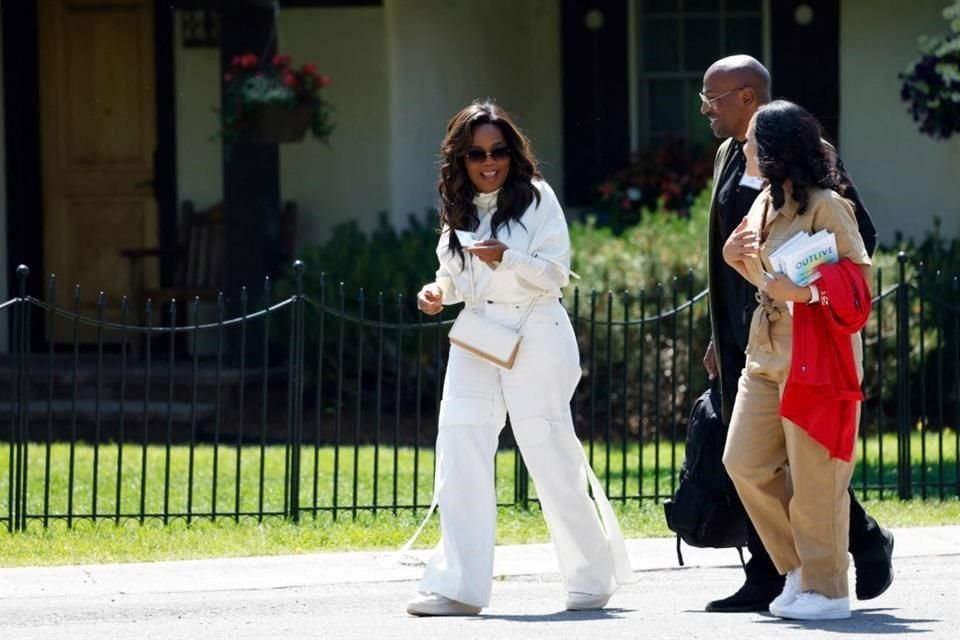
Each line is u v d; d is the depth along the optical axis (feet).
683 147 191.72
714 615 84.43
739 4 195.00
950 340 165.07
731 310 84.48
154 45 194.49
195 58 193.88
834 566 81.66
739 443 81.30
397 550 108.68
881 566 84.53
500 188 85.25
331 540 111.34
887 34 187.83
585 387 169.78
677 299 148.97
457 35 188.44
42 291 195.83
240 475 126.41
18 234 192.24
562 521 86.74
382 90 189.26
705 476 86.07
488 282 84.84
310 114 171.94
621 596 94.48
